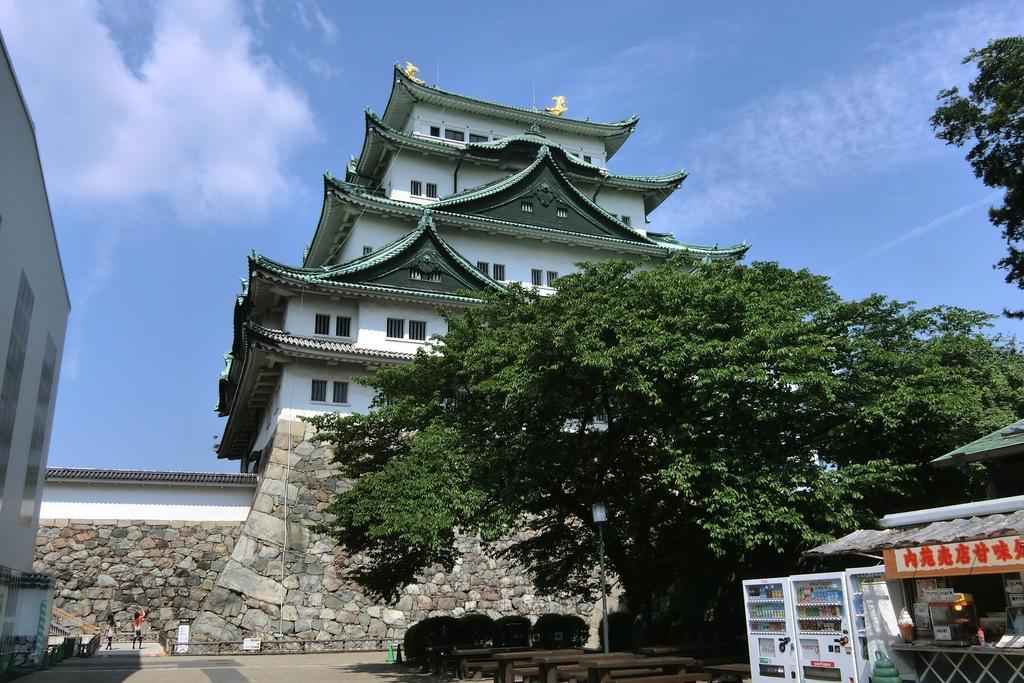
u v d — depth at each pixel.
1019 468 15.43
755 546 19.08
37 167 21.33
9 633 22.12
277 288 39.22
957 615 11.75
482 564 36.91
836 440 20.73
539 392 20.00
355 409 38.44
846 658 12.33
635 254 51.44
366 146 51.19
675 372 18.92
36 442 25.48
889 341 21.53
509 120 57.44
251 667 23.92
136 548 35.25
